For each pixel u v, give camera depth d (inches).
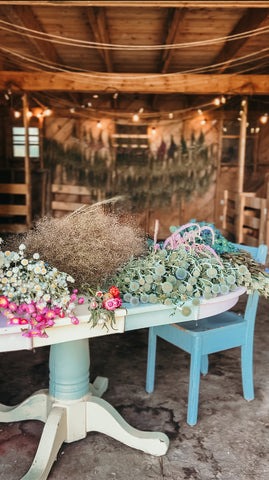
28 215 261.6
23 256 57.5
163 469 65.5
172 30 169.2
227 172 316.5
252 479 63.6
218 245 76.1
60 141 313.7
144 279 62.9
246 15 165.8
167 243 70.9
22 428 76.1
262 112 305.0
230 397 87.1
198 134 315.3
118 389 89.5
